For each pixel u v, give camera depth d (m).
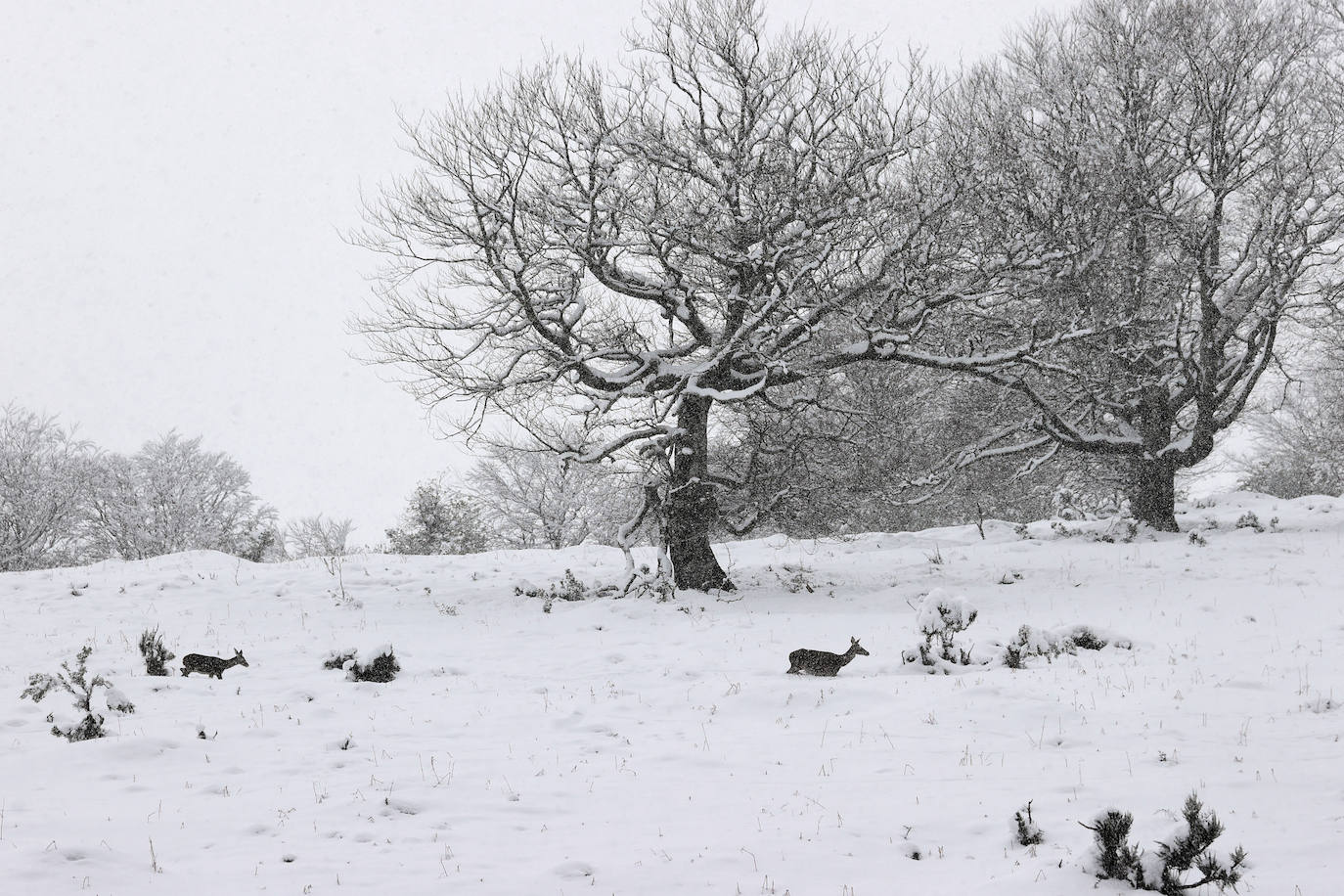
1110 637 14.32
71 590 19.75
